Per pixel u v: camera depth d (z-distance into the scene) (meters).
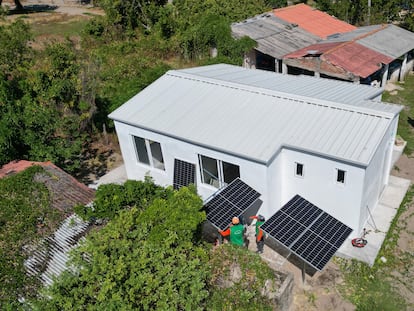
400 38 30.00
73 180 15.05
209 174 16.23
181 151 16.36
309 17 36.38
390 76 29.36
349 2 40.19
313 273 13.59
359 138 13.65
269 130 15.00
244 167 14.59
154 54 33.78
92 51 33.56
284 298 11.95
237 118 15.96
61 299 9.91
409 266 13.71
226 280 11.84
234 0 39.50
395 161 19.47
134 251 10.98
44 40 37.34
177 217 11.66
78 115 21.58
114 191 13.16
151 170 18.27
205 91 17.95
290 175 14.98
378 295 12.75
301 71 29.78
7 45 25.45
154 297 10.15
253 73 20.88
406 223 15.49
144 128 16.95
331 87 18.00
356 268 13.60
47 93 20.72
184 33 34.19
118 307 9.58
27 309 10.06
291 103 15.88
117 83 26.94
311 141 14.05
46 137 18.50
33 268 11.34
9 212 13.02
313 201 14.94
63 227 12.73
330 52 26.48
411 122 23.39
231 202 14.13
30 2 61.56
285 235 12.95
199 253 11.93
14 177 14.45
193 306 10.39
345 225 13.68
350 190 13.64
